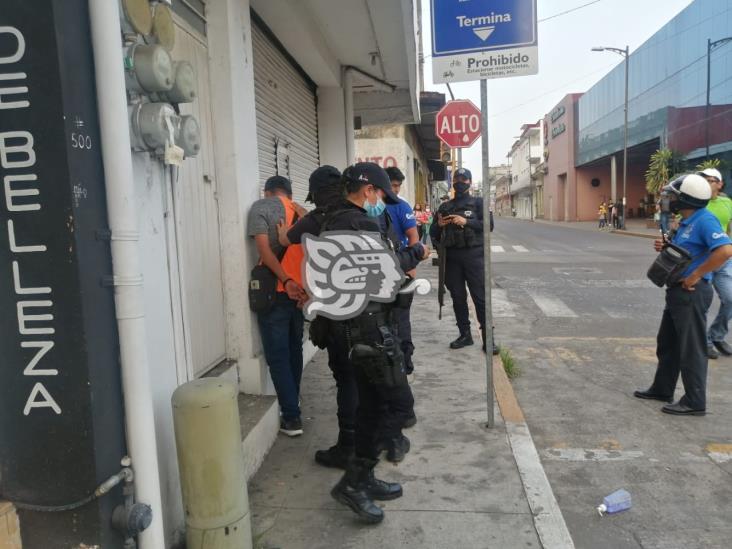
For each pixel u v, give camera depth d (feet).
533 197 242.78
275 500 11.00
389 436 10.36
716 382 18.57
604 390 18.16
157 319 8.79
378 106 32.45
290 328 14.05
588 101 158.30
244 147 13.57
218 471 8.18
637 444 14.08
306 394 16.88
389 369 9.64
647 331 25.79
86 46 6.96
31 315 6.81
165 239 9.17
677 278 15.16
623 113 130.11
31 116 6.55
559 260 53.52
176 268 9.46
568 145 176.65
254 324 13.74
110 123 7.14
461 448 13.17
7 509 6.98
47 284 6.75
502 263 51.70
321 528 10.11
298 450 13.09
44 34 6.43
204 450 8.11
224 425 8.20
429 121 56.39
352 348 9.68
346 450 12.10
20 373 6.91
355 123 32.07
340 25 20.59
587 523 10.68
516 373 19.74
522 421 14.73
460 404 15.93
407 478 11.84
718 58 94.94
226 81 12.95
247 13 14.01
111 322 7.30
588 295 34.50
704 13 97.76
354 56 24.89
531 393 18.01
